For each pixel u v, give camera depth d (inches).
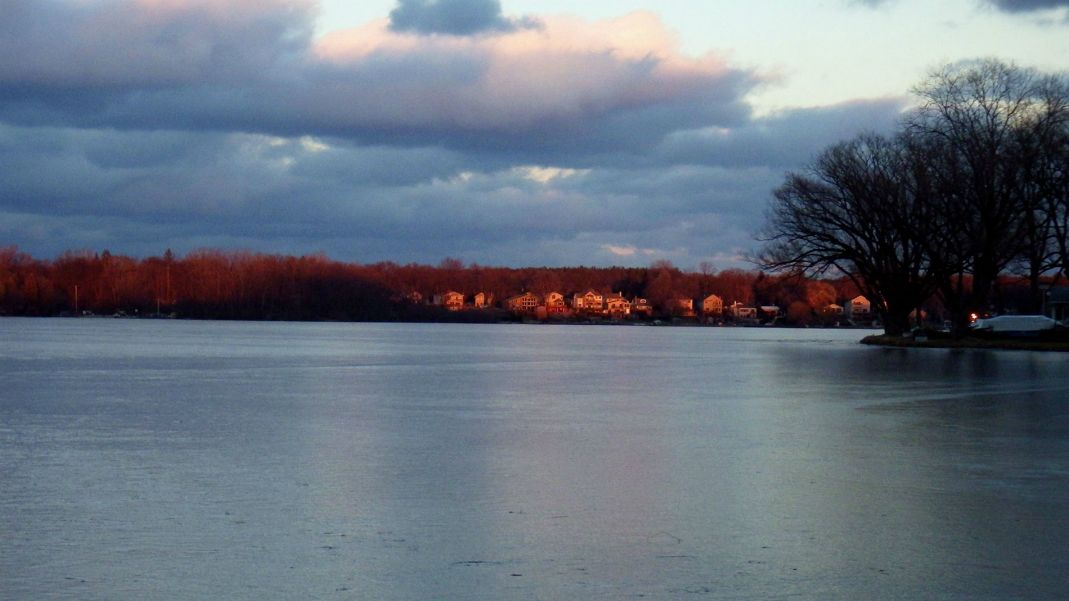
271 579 396.5
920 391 1328.7
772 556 435.2
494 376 1641.2
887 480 623.5
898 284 3046.3
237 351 2603.3
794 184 3073.3
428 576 401.7
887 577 403.5
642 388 1384.1
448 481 613.0
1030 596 379.9
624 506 539.5
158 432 853.8
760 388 1387.8
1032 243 2876.5
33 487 588.1
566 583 393.4
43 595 374.6
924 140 2878.9
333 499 554.9
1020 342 2731.3
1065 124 2768.2
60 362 2021.4
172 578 397.4
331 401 1159.0
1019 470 665.0
